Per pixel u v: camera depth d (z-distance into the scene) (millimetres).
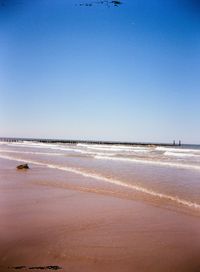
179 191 10359
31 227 6195
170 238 5602
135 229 6141
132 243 5312
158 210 7754
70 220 6730
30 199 9016
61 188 10961
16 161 23000
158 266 4414
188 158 28359
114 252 4910
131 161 23703
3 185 11547
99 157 28453
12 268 4277
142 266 4406
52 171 16312
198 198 9188
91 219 6867
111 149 52469
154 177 13898
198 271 4223
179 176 14281
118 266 4414
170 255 4789
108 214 7270
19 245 5164
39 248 5039
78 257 4691
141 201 8836
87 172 15781
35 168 17844
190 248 5070
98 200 8922
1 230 5984
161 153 38750
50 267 4336
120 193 10047
